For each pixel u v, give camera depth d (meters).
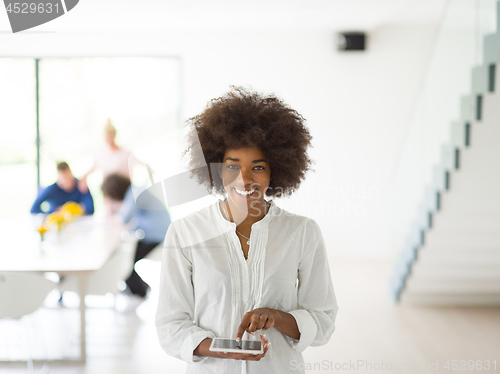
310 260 1.29
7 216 1.86
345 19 5.29
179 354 1.21
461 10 3.65
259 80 5.91
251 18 5.22
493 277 4.05
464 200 3.69
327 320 1.29
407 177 4.68
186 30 5.75
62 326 3.69
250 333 1.13
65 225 2.50
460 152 3.54
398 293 4.25
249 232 1.28
